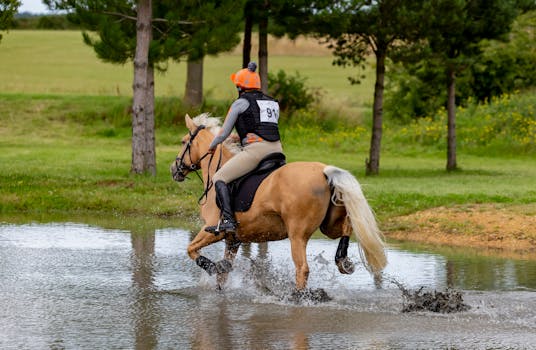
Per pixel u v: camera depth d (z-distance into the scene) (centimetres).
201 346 770
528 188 2002
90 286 1063
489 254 1352
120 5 2111
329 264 1256
